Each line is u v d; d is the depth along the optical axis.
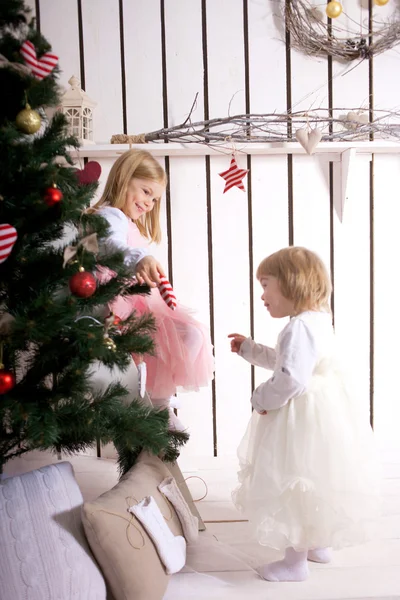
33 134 1.22
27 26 1.21
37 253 1.22
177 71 2.01
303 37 1.97
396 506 1.70
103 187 2.02
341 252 2.12
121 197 1.67
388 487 1.82
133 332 1.33
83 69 2.00
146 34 1.99
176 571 1.27
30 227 1.16
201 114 2.03
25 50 1.11
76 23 1.98
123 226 1.55
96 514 1.14
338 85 2.04
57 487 1.18
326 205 2.09
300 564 1.34
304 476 1.26
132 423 1.29
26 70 1.11
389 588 1.30
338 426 1.30
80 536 1.15
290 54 2.02
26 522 1.10
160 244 2.08
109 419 1.29
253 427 1.46
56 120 1.20
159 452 1.33
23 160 1.13
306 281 1.37
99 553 1.14
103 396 1.32
